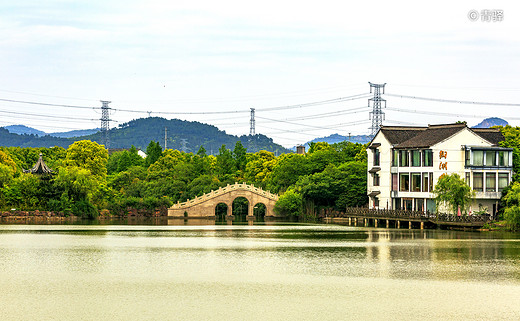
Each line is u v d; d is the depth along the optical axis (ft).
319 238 304.91
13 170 497.46
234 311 151.02
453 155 387.34
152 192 568.41
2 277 187.01
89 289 171.63
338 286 177.88
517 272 201.05
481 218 344.69
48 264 210.79
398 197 414.21
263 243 279.08
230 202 525.75
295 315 148.56
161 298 162.40
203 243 278.46
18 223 416.26
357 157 519.60
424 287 177.68
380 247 262.88
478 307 156.87
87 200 486.38
